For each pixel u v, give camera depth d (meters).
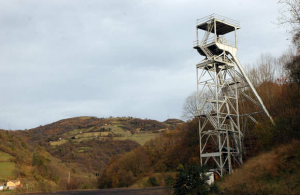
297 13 26.84
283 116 38.38
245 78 45.75
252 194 24.70
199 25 46.16
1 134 133.25
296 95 40.38
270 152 34.41
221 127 43.66
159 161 83.69
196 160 60.28
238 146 45.09
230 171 40.09
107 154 177.62
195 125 72.88
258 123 43.94
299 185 23.41
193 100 77.06
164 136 101.56
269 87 55.28
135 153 94.56
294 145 30.70
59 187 98.12
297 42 30.84
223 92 48.22
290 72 38.25
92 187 96.19
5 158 111.38
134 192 45.16
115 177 86.00
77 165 156.25
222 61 44.47
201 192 28.78
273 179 27.03
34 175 105.88
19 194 57.94
